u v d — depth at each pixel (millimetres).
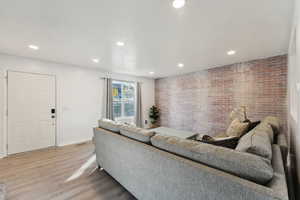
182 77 5148
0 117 2973
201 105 4570
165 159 1269
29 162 2727
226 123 3965
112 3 1450
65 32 2064
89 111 4328
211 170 990
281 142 1600
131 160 1687
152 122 5879
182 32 2074
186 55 3113
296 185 1604
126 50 2812
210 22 1800
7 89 3070
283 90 3033
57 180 2113
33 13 1608
